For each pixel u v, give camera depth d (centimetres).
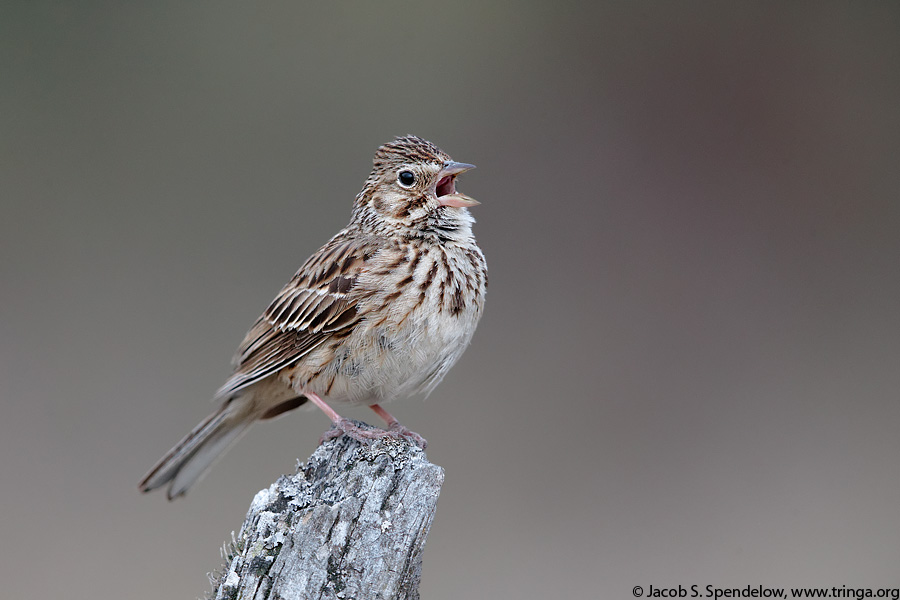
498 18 1672
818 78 1678
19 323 1391
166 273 1462
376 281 761
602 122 1672
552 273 1543
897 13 1658
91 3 1573
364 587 568
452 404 1319
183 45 1590
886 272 1548
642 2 1686
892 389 1384
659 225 1617
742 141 1669
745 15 1677
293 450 1180
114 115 1563
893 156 1648
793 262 1570
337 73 1611
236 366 835
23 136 1545
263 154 1591
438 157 798
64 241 1480
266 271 1484
